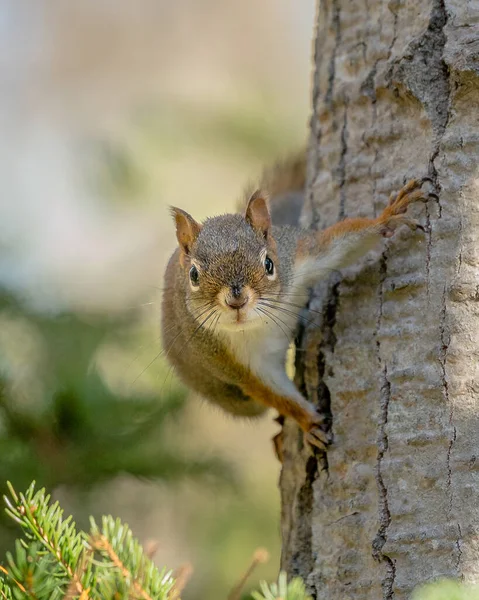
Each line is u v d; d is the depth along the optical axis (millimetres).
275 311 2561
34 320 2664
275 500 2748
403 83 2521
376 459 2504
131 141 2770
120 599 2439
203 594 2707
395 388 2504
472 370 2490
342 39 2562
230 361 2572
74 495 2635
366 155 2549
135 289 2715
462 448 2484
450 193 2506
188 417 2650
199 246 2557
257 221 2562
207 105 2779
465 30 2512
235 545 2719
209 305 2547
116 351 2664
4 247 2689
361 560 2508
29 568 2439
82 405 2627
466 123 2508
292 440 2555
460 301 2496
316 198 2570
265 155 2773
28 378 2641
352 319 2533
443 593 2418
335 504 2520
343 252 2535
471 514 2479
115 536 2453
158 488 2682
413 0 2531
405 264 2514
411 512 2488
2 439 2621
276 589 2434
